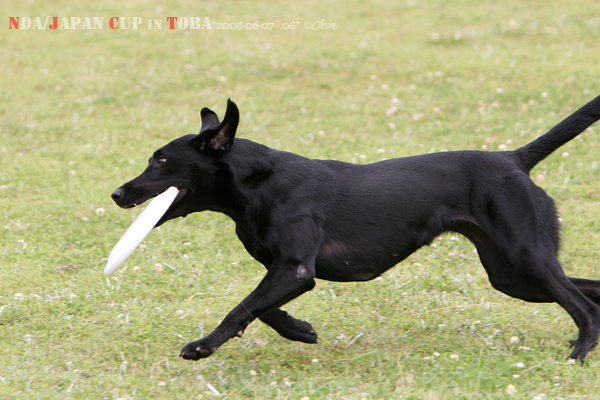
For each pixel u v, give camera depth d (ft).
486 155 23.58
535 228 22.41
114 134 48.62
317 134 47.42
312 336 23.61
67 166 43.01
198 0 82.43
